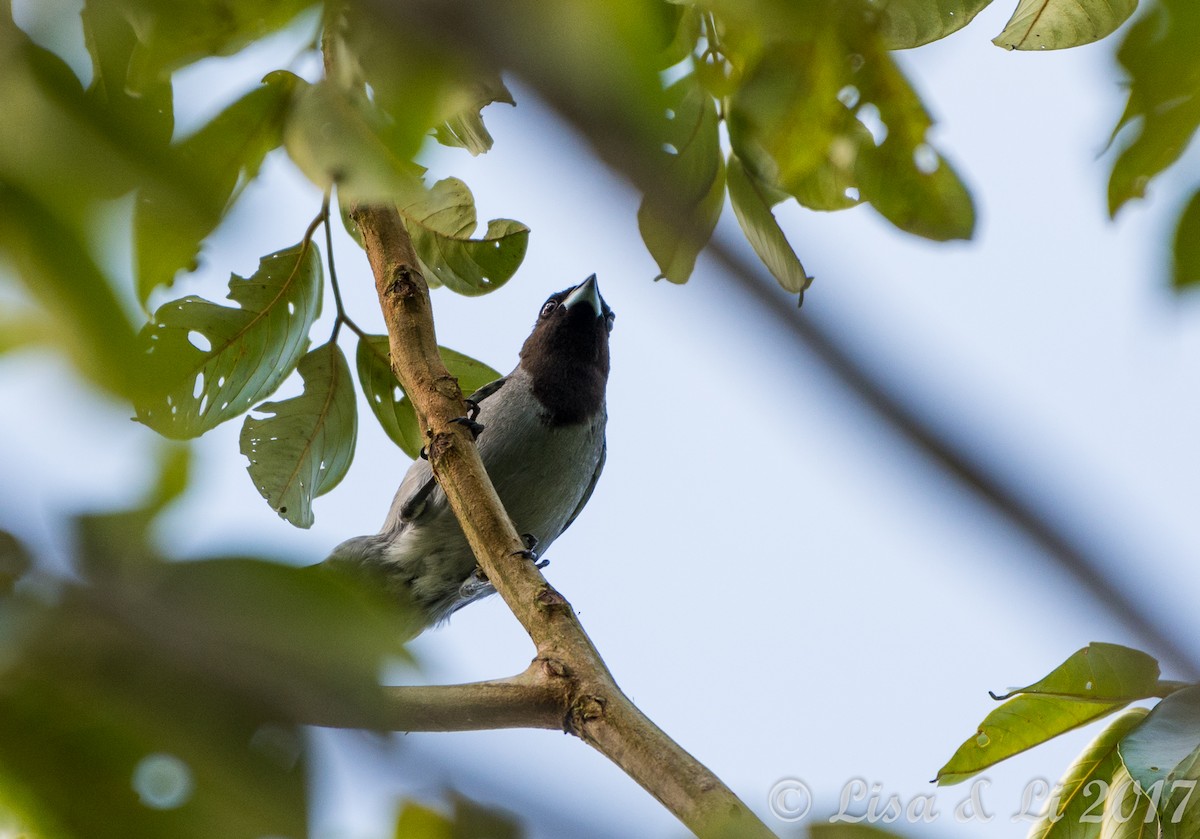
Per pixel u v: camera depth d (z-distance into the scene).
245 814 2.40
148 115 2.68
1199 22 4.00
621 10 2.45
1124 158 4.22
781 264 5.77
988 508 2.12
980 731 6.01
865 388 2.08
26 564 2.34
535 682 5.47
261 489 8.77
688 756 5.03
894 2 5.00
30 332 2.29
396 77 2.81
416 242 8.81
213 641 2.40
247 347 8.06
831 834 3.05
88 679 2.37
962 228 5.68
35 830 2.44
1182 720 4.88
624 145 2.18
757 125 5.36
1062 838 5.84
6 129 2.40
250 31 3.43
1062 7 5.75
